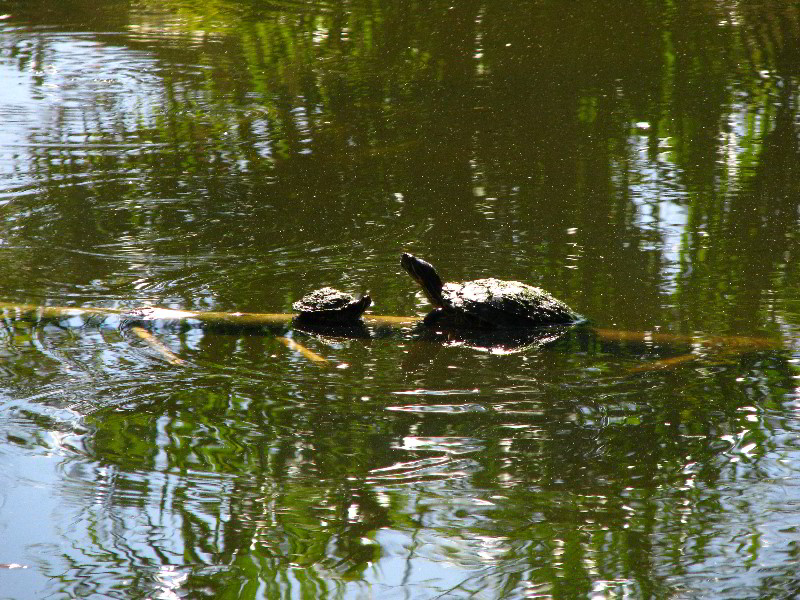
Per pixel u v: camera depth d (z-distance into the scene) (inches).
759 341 316.5
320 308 340.8
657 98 663.8
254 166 546.6
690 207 461.1
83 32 904.9
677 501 218.2
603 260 398.6
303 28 912.3
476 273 386.6
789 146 553.3
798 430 252.7
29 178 522.3
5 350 312.7
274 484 227.0
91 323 338.3
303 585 188.5
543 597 184.1
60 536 204.1
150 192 501.0
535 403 274.4
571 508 215.8
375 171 532.4
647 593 184.4
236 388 284.8
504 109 649.6
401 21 927.7
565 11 943.0
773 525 207.0
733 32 847.1
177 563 195.9
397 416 265.7
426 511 215.0
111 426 257.0
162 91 714.8
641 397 277.3
